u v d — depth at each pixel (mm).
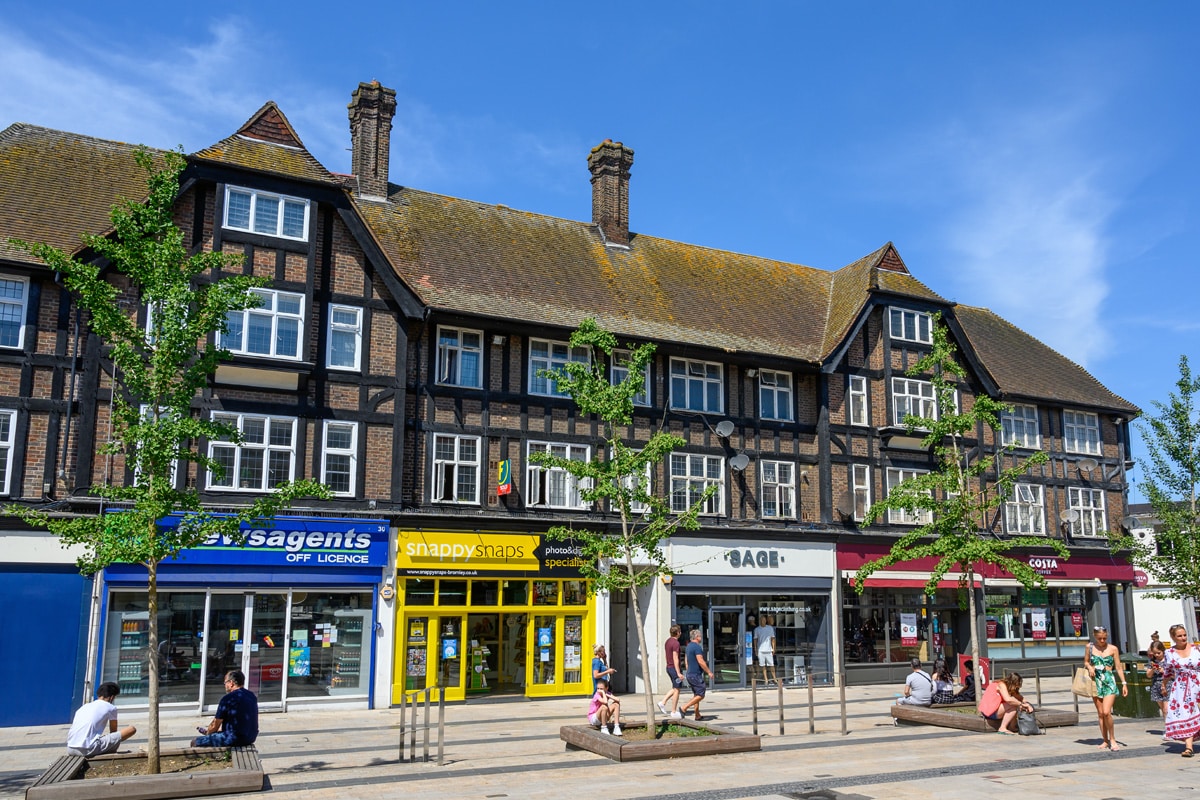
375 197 23297
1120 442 31297
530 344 21891
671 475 22844
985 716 15312
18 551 16312
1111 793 10430
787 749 13523
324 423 19156
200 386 11891
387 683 18938
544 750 13672
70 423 17094
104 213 18938
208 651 17672
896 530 25594
